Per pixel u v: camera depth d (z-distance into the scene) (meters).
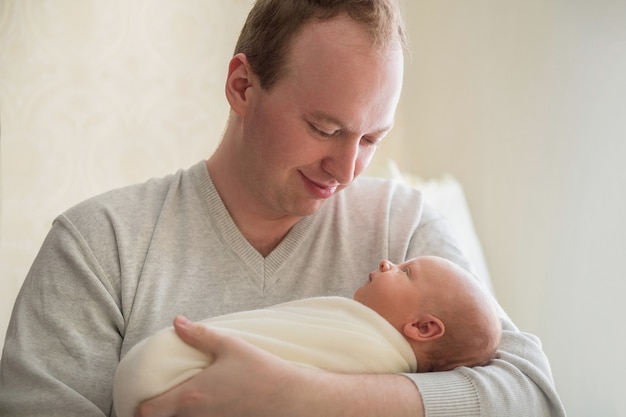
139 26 2.46
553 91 2.21
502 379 1.14
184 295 1.28
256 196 1.28
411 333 1.19
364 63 1.12
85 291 1.25
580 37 2.12
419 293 1.21
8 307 2.34
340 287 1.36
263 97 1.20
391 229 1.42
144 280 1.27
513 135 2.36
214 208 1.34
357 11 1.13
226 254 1.33
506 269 2.39
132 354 1.09
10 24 2.32
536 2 2.25
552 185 2.21
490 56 2.43
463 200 2.33
